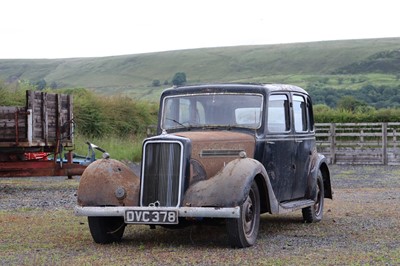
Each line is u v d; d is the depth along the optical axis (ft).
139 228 34.99
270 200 30.40
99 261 25.93
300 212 41.78
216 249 28.50
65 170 55.77
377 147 108.06
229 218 28.22
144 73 410.72
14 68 444.14
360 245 29.45
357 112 142.31
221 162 29.68
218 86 32.91
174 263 25.52
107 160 30.53
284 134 33.68
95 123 106.63
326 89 310.04
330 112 138.92
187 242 30.63
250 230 29.32
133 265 25.13
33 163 55.21
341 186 62.39
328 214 41.04
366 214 40.86
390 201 48.60
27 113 52.42
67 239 31.30
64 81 402.11
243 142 30.76
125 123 112.68
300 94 36.42
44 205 45.62
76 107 105.40
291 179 34.58
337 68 398.21
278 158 32.96
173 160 28.32
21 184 62.90
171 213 27.76
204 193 27.96
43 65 452.35
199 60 432.25
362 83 335.26
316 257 26.55
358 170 85.87
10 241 30.66
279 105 33.63
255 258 26.37
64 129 55.72
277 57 431.84
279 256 26.81
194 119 32.78
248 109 32.19
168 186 28.25
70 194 53.57
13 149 54.29
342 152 99.96
